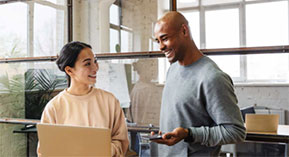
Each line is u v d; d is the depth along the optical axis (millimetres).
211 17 1990
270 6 1824
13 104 2783
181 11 2088
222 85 1115
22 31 2742
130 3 2307
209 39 1994
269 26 1829
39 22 2664
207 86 1132
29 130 2814
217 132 1101
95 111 1294
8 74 2801
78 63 1262
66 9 2539
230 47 1933
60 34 2580
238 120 1105
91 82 1294
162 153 1397
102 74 2395
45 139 1000
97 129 905
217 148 1294
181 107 1244
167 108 1338
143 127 2189
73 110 1299
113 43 2369
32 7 2691
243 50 1895
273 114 1708
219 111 1102
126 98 2291
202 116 1212
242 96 1889
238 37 1913
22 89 2762
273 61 1814
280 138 1663
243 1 1896
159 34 1245
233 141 1089
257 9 1861
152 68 2223
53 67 2627
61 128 962
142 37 2262
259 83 1840
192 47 1270
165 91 1397
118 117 1334
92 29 2451
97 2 2428
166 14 1271
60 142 978
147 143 2072
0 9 2832
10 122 2729
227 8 1943
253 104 1852
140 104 2242
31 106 2727
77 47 1273
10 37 2799
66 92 1348
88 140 929
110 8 2381
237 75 1908
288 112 1753
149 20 2236
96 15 2434
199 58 1265
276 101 1792
